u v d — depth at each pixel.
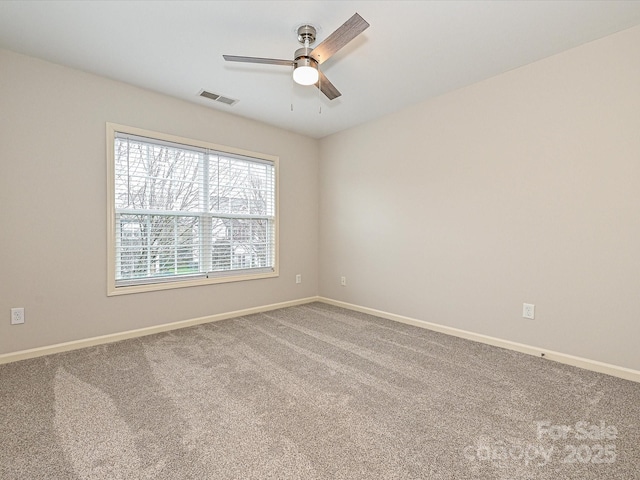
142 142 2.91
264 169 3.86
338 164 4.14
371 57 2.38
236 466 1.27
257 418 1.60
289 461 1.30
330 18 1.96
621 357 2.10
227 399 1.79
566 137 2.30
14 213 2.32
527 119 2.48
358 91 2.95
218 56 2.38
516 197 2.56
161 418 1.59
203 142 3.27
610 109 2.11
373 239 3.72
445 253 3.04
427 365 2.27
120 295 2.79
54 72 2.46
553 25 2.01
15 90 2.31
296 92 2.96
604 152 2.14
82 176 2.59
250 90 2.92
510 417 1.62
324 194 4.35
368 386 1.95
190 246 3.26
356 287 3.93
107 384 1.95
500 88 2.63
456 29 2.05
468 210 2.86
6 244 2.29
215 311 3.42
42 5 1.83
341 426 1.54
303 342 2.75
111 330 2.74
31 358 2.36
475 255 2.82
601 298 2.17
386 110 3.41
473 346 2.67
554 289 2.38
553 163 2.36
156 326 2.99
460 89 2.89
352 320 3.47
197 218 3.31
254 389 1.91
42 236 2.43
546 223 2.41
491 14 1.90
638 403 1.76
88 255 2.62
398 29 2.05
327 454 1.34
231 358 2.38
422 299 3.23
